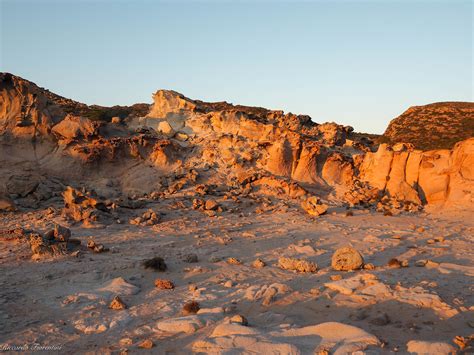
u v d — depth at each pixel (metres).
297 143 29.84
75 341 8.40
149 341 8.11
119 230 19.00
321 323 8.69
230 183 27.59
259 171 28.62
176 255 14.97
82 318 9.45
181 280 12.20
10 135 26.62
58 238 15.21
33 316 9.53
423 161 28.69
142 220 20.89
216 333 8.38
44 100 28.23
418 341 7.67
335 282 11.20
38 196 23.56
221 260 14.38
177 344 8.22
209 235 18.28
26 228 18.55
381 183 29.20
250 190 27.05
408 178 28.86
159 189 26.64
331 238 18.30
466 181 26.86
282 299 10.47
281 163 29.39
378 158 29.95
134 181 27.23
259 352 7.58
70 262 13.63
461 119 69.31
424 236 18.98
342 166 30.47
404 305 9.69
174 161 29.36
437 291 10.70
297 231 19.58
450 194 27.03
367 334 8.00
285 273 12.87
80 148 26.98
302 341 8.05
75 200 21.64
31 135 27.12
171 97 35.31
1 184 23.17
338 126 34.91
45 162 26.62
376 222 22.38
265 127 31.34
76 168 26.77
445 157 28.41
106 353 7.89
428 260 13.98
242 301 10.43
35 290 11.16
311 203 24.45
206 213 22.75
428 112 73.94
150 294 11.02
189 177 27.50
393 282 11.39
